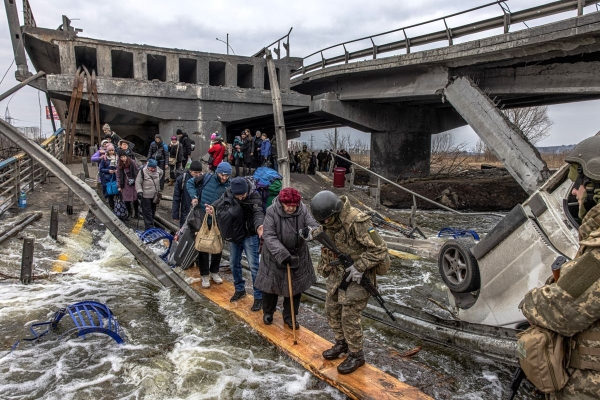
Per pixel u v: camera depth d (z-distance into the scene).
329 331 4.69
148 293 5.75
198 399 3.38
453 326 4.40
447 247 4.52
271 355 4.14
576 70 12.22
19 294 5.39
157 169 9.24
